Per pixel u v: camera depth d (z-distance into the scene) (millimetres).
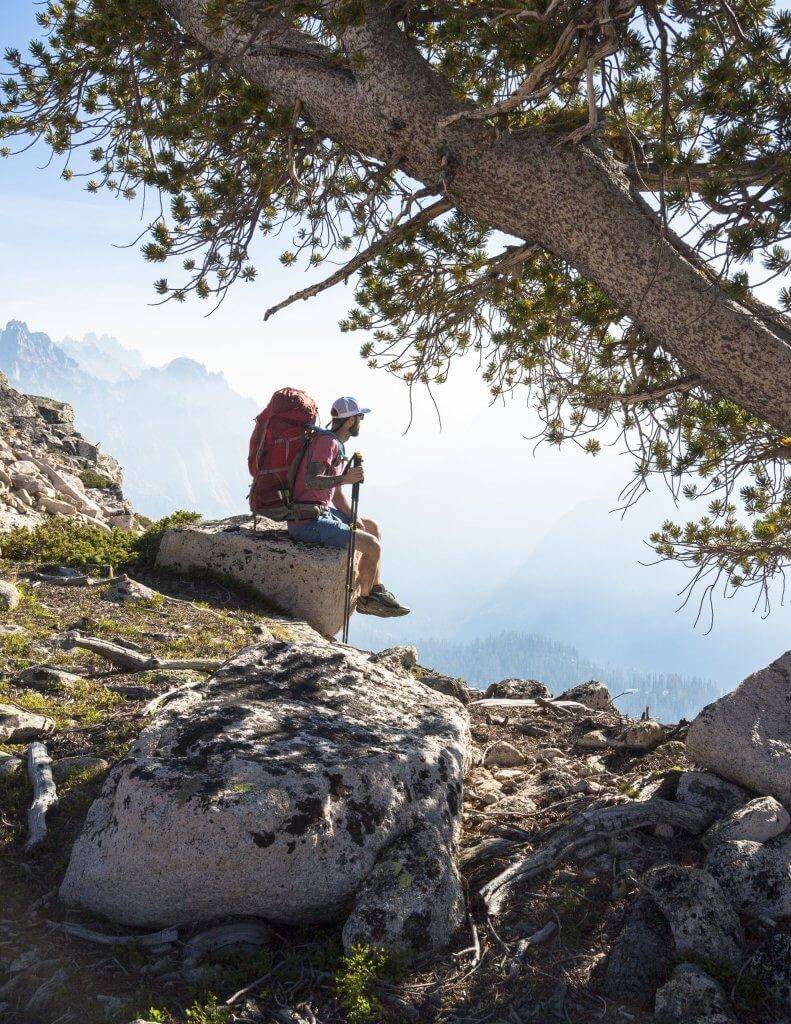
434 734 2820
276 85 3066
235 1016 1884
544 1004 1943
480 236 4086
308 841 2150
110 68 3855
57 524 7176
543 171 2676
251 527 6070
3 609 4773
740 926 2078
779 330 2689
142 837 2111
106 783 2412
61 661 4094
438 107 2764
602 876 2375
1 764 2887
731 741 2623
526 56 2590
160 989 1979
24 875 2365
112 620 4879
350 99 2887
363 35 2805
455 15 2816
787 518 4285
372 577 5953
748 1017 1860
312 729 2574
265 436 5668
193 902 2115
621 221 2635
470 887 2408
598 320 3836
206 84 3445
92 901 2189
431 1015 1929
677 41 2619
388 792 2371
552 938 2162
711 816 2541
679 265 2605
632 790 2822
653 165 2840
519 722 4074
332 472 5520
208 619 5176
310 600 5695
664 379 3820
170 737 2443
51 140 4168
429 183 2955
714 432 3836
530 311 4148
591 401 3953
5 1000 1922
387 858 2252
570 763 3357
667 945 2051
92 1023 1854
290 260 4324
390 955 2064
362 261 3092
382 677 3135
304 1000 1975
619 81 2766
